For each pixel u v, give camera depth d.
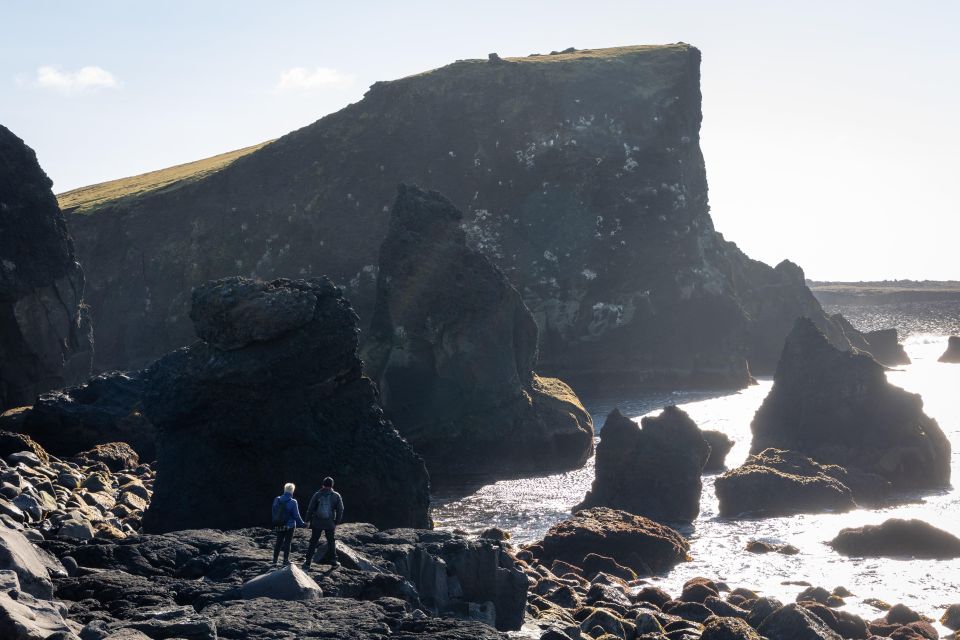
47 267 69.00
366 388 40.22
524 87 144.25
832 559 39.62
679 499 48.81
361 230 137.75
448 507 53.28
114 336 134.12
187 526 37.75
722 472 61.19
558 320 131.25
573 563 39.00
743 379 133.12
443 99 145.62
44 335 68.81
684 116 141.50
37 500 34.41
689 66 147.88
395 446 39.91
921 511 49.03
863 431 59.56
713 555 40.88
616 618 26.62
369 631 17.45
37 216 69.06
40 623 14.63
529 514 50.72
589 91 141.62
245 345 38.50
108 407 57.53
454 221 72.69
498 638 17.66
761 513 48.62
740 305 139.75
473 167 139.88
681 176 138.25
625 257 132.88
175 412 38.59
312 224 138.75
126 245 139.50
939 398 104.38
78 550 23.80
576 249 132.50
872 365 60.88
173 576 23.30
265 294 38.81
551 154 137.62
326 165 143.50
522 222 136.62
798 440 61.94
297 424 38.25
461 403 68.00
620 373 131.38
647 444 50.00
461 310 69.50
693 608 29.48
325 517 22.88
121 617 18.48
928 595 34.09
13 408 64.25
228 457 38.47
